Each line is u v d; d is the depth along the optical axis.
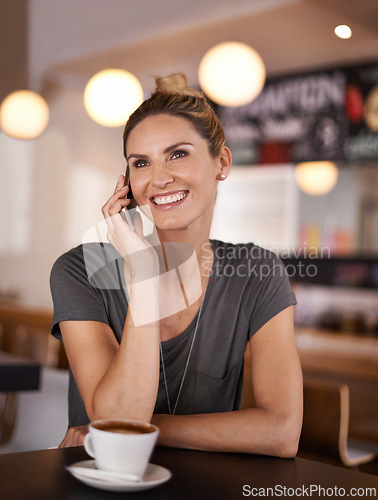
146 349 1.00
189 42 4.33
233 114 5.09
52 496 0.71
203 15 3.82
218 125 1.27
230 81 3.17
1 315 4.52
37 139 5.55
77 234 5.56
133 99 3.68
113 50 4.64
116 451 0.74
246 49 3.17
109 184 5.60
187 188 1.21
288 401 1.12
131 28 4.17
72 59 4.96
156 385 1.01
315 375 3.02
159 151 1.20
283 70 4.80
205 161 1.23
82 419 1.17
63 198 5.60
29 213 5.68
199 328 1.26
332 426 1.87
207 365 1.25
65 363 2.54
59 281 1.17
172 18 3.93
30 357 4.09
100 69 5.17
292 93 4.75
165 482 0.80
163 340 1.24
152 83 1.32
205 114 1.23
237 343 1.27
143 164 1.23
